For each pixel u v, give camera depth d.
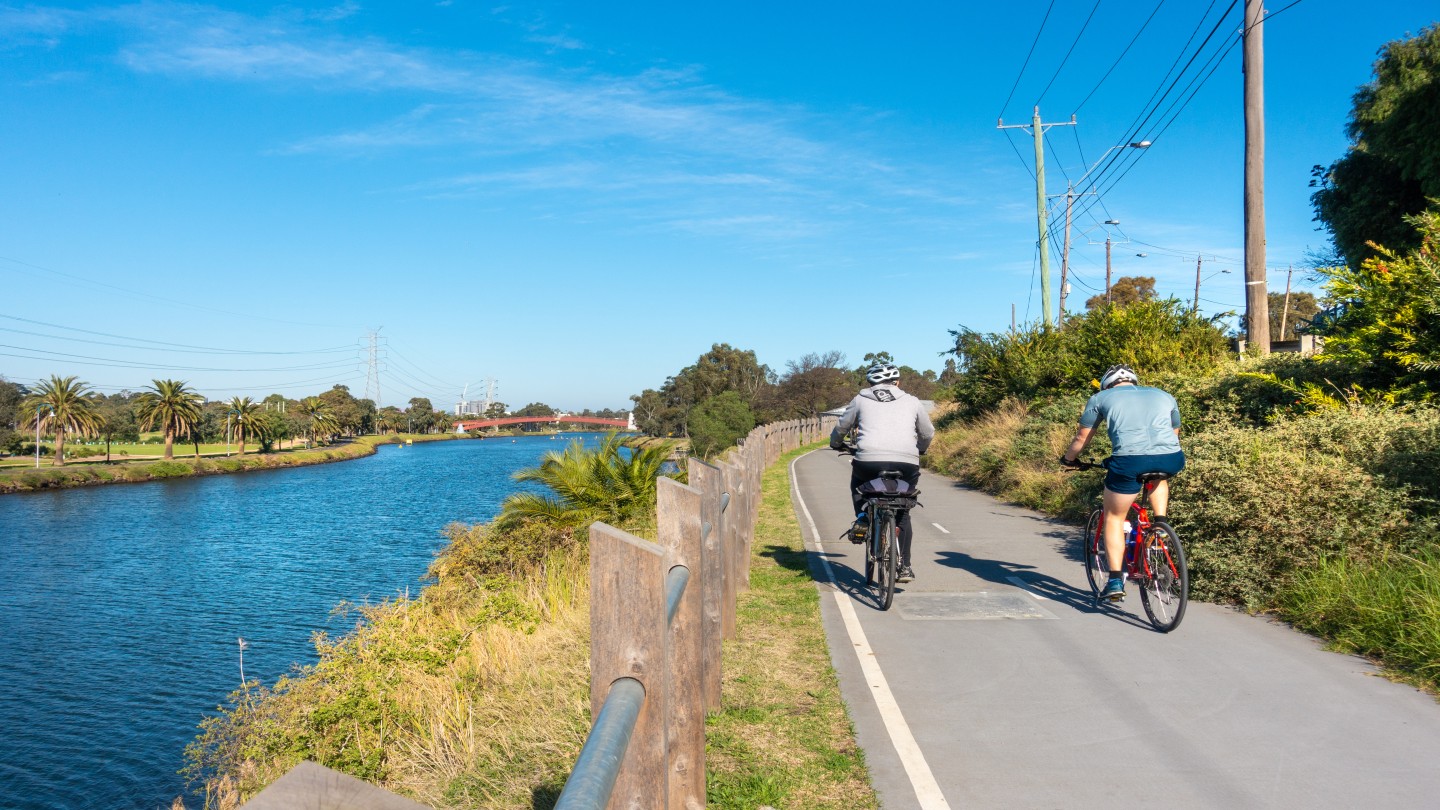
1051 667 5.98
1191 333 17.94
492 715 5.89
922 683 5.71
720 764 4.47
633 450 15.76
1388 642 5.93
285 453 140.88
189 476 107.00
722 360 108.81
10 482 85.56
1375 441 8.19
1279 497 7.38
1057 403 19.28
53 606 34.72
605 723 2.07
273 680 23.84
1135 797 4.01
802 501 17.30
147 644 28.30
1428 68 19.38
